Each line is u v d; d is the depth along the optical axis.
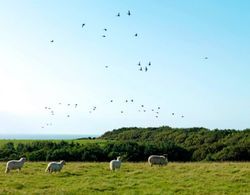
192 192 29.92
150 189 30.89
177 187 31.45
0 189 29.45
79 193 29.12
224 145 94.69
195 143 108.12
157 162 42.16
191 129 126.00
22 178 34.50
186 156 96.44
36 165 42.38
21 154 87.38
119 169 39.41
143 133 139.38
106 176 35.72
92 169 39.34
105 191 30.19
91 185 32.03
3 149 89.44
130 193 29.47
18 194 28.19
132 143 93.62
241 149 85.19
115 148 90.25
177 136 120.19
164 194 29.34
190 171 37.94
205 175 35.78
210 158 87.31
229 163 43.72
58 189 30.20
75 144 93.62
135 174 36.69
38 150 88.19
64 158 84.69
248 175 35.28
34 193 28.50
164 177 35.19
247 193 29.23
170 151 94.44
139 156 91.12
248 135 98.75
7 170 37.78
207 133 112.38
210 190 30.48
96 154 87.06
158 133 136.50
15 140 100.94
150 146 93.31
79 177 35.25
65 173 36.72
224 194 29.14
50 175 35.91
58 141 97.44
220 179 34.06
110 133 154.00
